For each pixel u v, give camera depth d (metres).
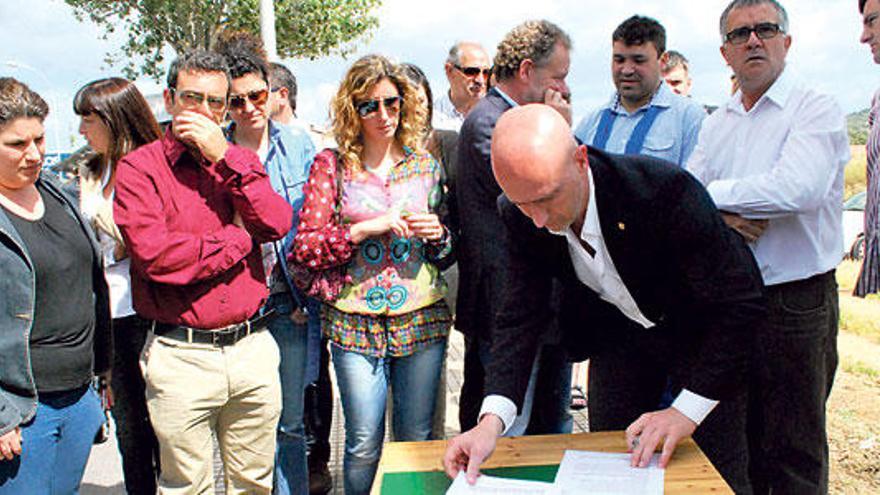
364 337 2.56
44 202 2.27
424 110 2.72
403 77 2.58
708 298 1.82
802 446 2.60
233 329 2.39
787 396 2.59
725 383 1.81
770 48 2.52
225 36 2.92
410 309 2.56
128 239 2.23
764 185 2.40
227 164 2.29
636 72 3.19
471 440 1.80
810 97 2.47
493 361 2.01
